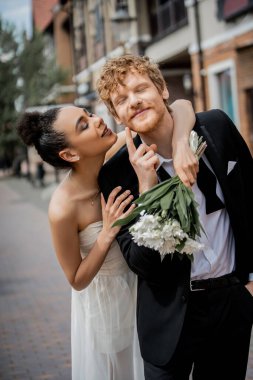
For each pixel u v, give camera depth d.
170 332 2.74
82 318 3.27
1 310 7.15
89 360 3.26
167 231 2.48
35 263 10.06
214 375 2.92
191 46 17.30
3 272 9.50
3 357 5.48
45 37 39.31
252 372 4.45
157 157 2.68
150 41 20.23
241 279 2.82
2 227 15.47
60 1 30.20
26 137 2.95
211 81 16.52
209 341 2.80
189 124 2.76
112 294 3.15
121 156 2.89
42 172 27.94
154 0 20.31
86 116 2.88
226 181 2.73
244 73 14.88
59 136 2.85
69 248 2.96
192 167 2.59
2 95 34.31
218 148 2.76
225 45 15.57
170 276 2.74
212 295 2.75
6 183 34.12
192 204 2.55
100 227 3.02
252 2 13.82
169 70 21.12
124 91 2.69
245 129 15.16
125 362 3.27
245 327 2.81
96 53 25.44
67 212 2.93
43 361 5.31
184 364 2.81
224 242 2.78
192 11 16.94
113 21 14.43
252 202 2.89
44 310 7.00
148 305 2.81
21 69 34.53
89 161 2.91
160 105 2.70
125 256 2.79
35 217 17.12
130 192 2.83
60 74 34.50
